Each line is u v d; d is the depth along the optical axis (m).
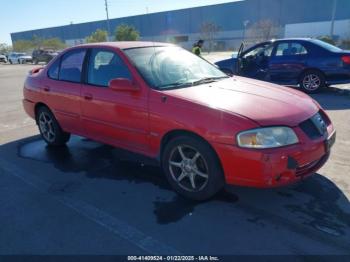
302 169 3.01
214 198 3.42
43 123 5.27
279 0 54.19
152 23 71.00
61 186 3.83
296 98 3.52
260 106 3.15
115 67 3.93
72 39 83.69
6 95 11.55
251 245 2.67
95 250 2.69
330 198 3.32
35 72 5.57
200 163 3.26
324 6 49.81
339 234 2.76
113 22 75.75
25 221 3.13
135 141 3.78
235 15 59.91
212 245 2.70
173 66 4.05
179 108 3.22
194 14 64.75
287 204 3.24
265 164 2.83
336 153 4.45
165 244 2.73
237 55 9.74
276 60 8.92
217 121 2.98
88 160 4.59
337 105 7.25
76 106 4.40
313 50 8.43
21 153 4.98
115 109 3.82
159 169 4.20
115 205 3.37
